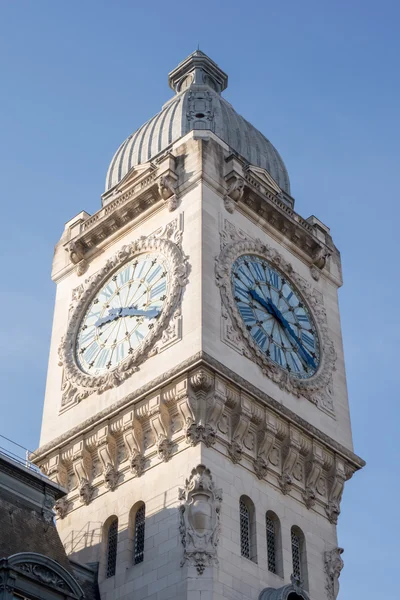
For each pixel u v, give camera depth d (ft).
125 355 221.46
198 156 233.96
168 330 214.07
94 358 228.84
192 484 193.47
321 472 217.15
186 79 289.74
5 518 180.34
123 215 241.14
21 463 192.75
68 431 218.38
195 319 210.18
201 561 186.29
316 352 235.40
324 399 227.81
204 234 222.69
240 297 222.48
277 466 209.97
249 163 260.62
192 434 199.21
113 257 238.89
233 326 215.10
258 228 239.09
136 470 205.98
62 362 233.55
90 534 207.41
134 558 198.80
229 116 266.36
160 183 233.14
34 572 172.65
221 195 233.14
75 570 199.41
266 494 204.95
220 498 193.67
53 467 217.97
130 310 226.99
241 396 205.46
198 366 201.36
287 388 218.59
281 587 195.21
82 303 239.71
